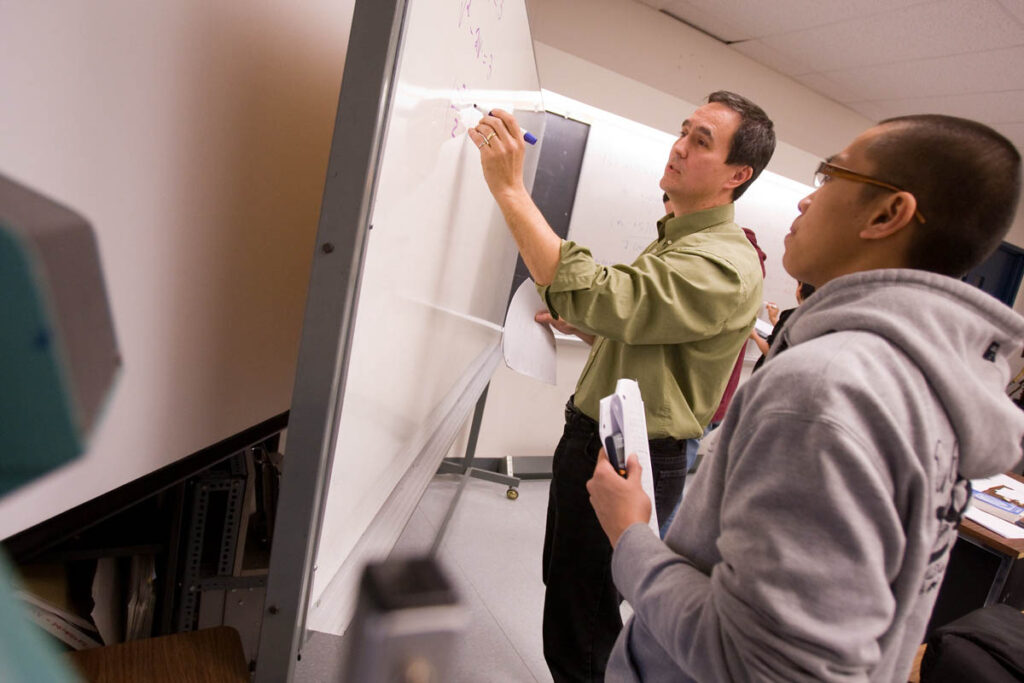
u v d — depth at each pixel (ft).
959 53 8.50
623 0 8.67
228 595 3.46
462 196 3.43
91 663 2.12
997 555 5.49
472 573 6.65
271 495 3.93
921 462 1.52
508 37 3.84
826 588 1.40
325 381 1.80
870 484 1.42
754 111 3.96
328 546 2.11
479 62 3.19
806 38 8.91
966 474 1.74
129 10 1.46
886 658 1.63
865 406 1.47
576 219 9.19
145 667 2.14
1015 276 15.92
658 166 9.55
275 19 2.11
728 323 3.76
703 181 4.01
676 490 4.19
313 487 1.84
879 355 1.57
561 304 3.51
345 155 1.70
